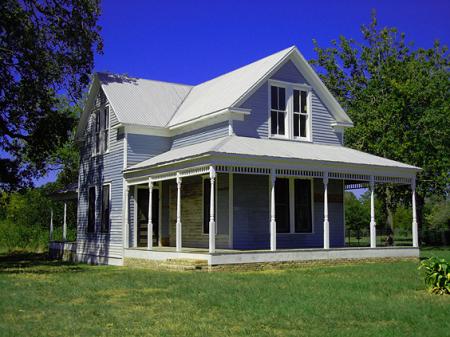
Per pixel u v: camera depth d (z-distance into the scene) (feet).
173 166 64.23
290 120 74.13
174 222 79.10
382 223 172.45
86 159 92.17
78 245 92.12
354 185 84.58
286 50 74.74
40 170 98.53
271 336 27.14
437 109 107.86
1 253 120.47
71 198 100.07
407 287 43.47
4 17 74.08
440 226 172.65
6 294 41.47
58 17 81.25
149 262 68.18
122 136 78.95
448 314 32.40
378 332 27.91
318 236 74.59
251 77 73.67
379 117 110.42
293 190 73.10
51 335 27.76
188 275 52.16
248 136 69.72
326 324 29.91
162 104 86.33
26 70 80.74
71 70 84.64
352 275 52.24
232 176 67.51
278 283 45.70
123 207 77.36
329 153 70.13
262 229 69.26
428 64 118.93
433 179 109.81
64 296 40.04
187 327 29.19
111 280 49.47
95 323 30.53
